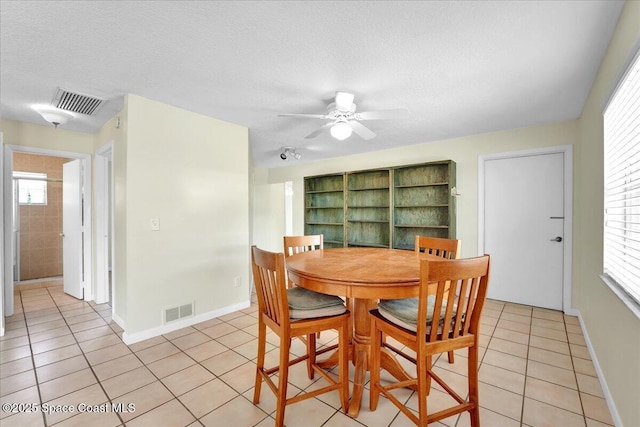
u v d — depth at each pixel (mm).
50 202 4953
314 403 1725
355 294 1534
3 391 1820
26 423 1544
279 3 1372
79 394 1792
